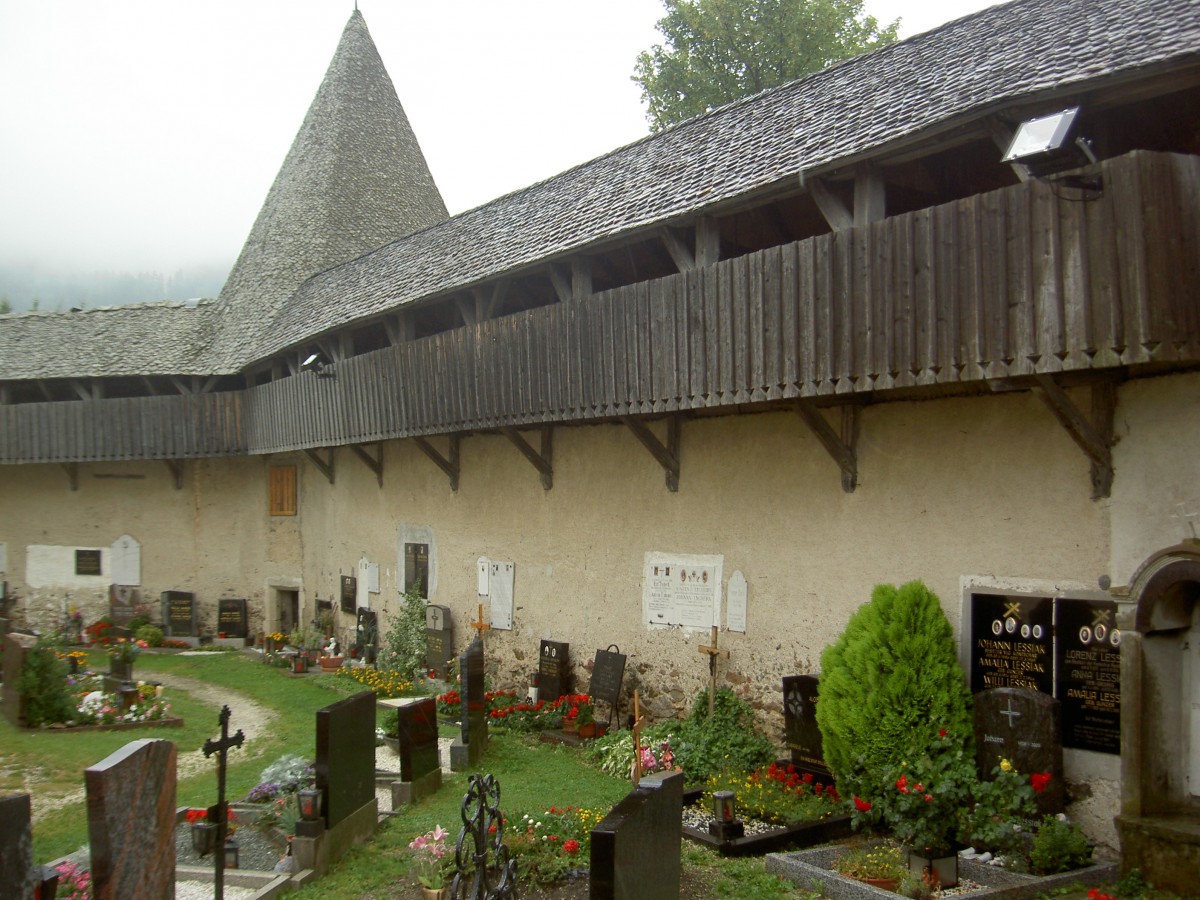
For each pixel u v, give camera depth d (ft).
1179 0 22.98
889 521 29.76
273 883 23.62
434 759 31.73
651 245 40.06
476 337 42.39
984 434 27.40
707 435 36.17
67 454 71.15
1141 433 23.88
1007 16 28.71
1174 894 21.43
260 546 73.56
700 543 36.24
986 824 23.40
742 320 30.07
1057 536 25.58
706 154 34.83
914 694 26.40
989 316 23.50
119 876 18.11
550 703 40.68
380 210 81.20
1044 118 21.12
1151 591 22.74
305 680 55.67
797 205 36.14
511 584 46.47
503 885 20.26
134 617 72.59
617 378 34.83
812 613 31.94
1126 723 22.90
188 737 42.32
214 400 68.95
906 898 20.84
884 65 31.32
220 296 80.43
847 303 26.86
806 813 27.04
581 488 42.32
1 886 16.69
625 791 30.86
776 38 67.67
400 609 55.83
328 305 57.52
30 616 76.74
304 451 67.51
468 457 50.26
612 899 17.79
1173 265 20.95
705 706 34.99
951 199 31.73
